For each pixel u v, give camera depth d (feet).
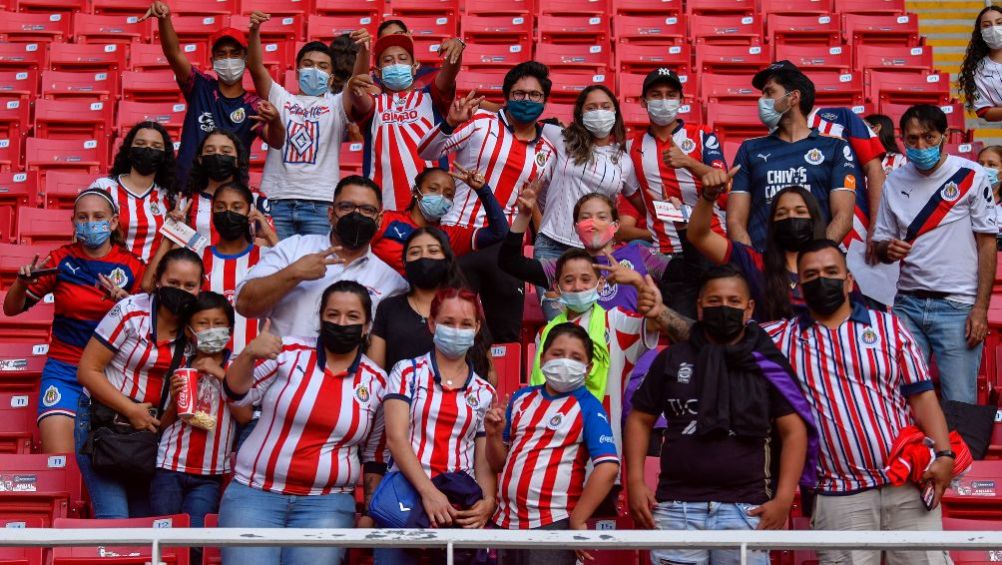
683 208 25.58
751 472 18.21
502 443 18.84
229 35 27.91
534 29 42.42
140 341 21.24
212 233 24.53
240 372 18.93
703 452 18.25
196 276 21.38
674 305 24.16
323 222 27.37
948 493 21.29
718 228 25.45
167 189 25.91
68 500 21.20
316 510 18.94
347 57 31.42
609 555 20.16
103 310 23.39
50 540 13.71
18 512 21.18
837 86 38.27
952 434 19.16
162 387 21.33
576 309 20.67
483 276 24.35
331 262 20.62
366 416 19.25
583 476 18.95
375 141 27.12
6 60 38.88
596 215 22.30
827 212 24.45
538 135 26.25
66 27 40.78
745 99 38.32
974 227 24.52
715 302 18.58
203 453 20.83
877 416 18.84
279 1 42.50
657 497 18.63
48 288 23.57
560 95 38.11
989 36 35.42
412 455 18.62
